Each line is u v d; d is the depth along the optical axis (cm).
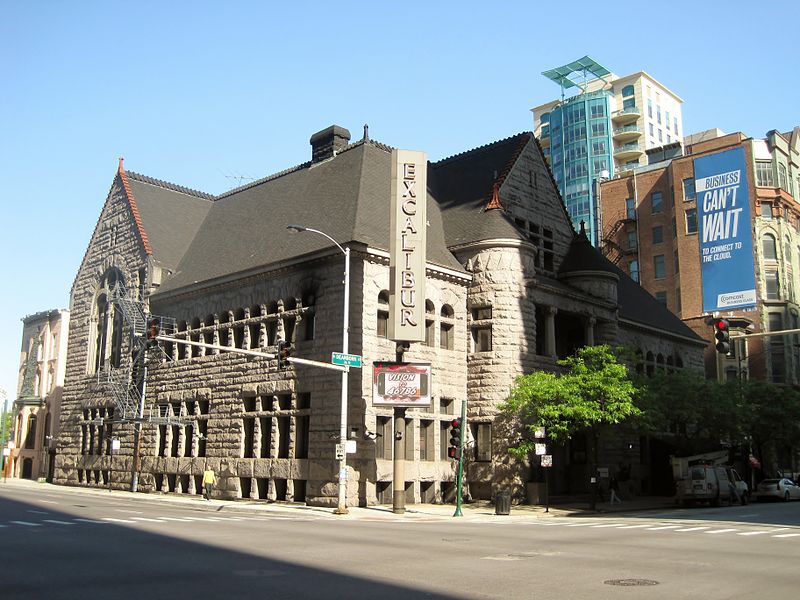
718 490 4169
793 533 2297
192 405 4584
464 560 1518
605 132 13125
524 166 4681
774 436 5688
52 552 1541
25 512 2628
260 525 2398
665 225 8606
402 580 1240
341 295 3706
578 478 4644
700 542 1967
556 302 4406
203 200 5872
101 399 5294
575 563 1489
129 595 1078
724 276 7594
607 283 4794
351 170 4397
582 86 14350
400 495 3303
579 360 3928
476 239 4222
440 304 4066
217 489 4175
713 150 8250
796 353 7581
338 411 3591
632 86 13588
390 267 3591
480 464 4003
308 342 3816
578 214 13012
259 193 5166
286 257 4022
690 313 7912
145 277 5053
